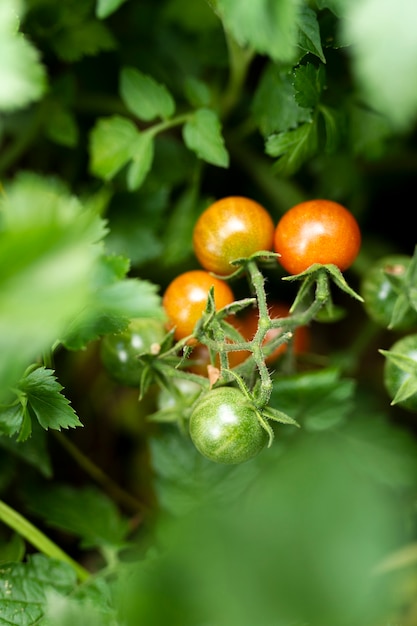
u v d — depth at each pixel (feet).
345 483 1.53
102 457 1.89
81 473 1.87
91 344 1.86
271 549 1.46
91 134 1.72
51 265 1.15
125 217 1.80
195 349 1.54
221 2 1.39
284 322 1.45
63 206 1.31
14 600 1.56
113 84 1.92
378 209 1.95
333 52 1.60
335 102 1.63
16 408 1.46
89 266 1.19
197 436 1.40
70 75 1.82
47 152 1.93
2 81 1.37
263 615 1.44
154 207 1.81
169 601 1.45
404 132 1.75
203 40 1.82
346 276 1.90
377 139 1.66
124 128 1.71
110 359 1.55
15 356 1.20
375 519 1.51
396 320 1.54
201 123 1.66
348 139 1.66
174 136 1.90
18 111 1.86
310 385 1.59
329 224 1.46
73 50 1.78
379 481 1.66
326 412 1.61
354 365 1.83
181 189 1.88
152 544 1.73
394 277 1.54
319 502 1.49
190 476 1.64
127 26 1.89
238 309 1.44
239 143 1.87
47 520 1.69
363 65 1.28
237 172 1.91
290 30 1.37
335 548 1.46
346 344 1.95
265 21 1.37
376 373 1.91
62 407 1.45
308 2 1.48
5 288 1.14
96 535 1.69
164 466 1.65
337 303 1.94
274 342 1.45
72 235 1.16
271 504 1.49
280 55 1.38
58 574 1.59
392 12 1.27
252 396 1.39
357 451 1.66
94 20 1.78
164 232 1.81
